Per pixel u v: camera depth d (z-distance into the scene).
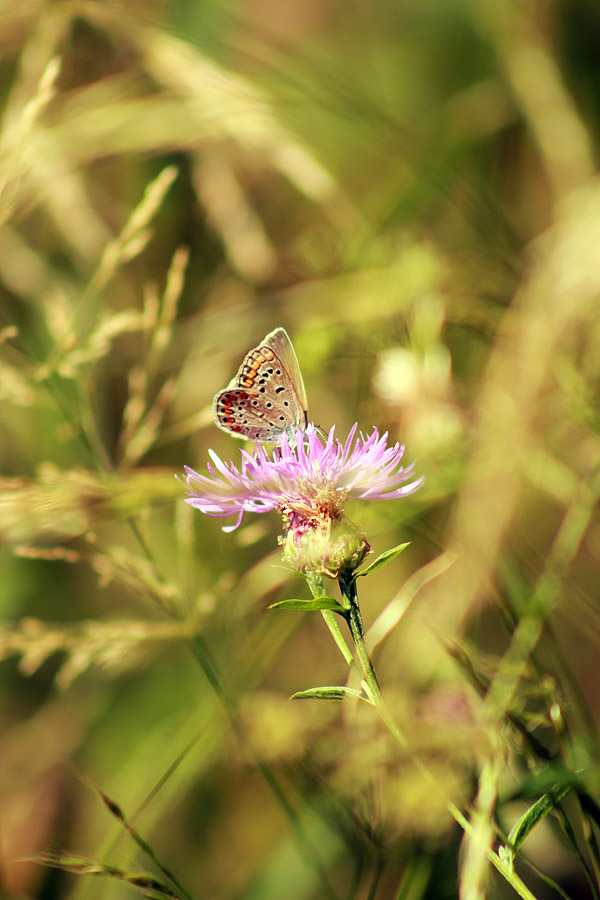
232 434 0.53
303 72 0.58
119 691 0.59
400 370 0.57
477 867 0.49
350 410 0.59
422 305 0.57
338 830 0.53
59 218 0.59
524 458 0.55
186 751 0.54
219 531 0.58
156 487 0.54
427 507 0.56
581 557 0.58
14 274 0.59
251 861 0.57
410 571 0.58
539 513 0.58
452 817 0.50
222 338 0.59
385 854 0.52
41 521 0.54
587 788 0.50
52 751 0.59
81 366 0.57
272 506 0.51
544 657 0.52
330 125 0.59
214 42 0.58
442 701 0.50
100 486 0.54
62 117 0.57
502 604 0.54
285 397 0.53
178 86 0.57
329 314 0.58
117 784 0.58
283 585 0.57
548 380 0.55
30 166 0.55
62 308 0.56
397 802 0.49
